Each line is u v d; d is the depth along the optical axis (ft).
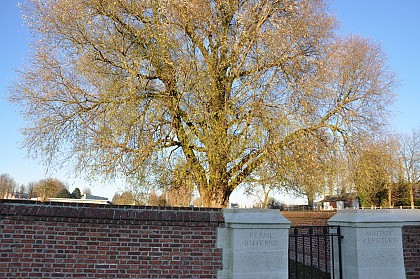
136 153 35.35
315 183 37.42
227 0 37.09
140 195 37.91
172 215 20.51
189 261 20.21
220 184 36.73
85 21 37.17
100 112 36.29
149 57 36.91
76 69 37.58
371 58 56.13
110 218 19.77
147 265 19.85
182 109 35.58
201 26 36.78
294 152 34.60
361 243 21.85
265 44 35.76
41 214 19.29
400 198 115.96
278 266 20.22
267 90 35.45
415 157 118.73
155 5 37.06
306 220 46.37
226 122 34.27
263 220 20.45
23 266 18.89
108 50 37.42
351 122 45.03
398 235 22.58
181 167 35.65
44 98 37.55
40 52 37.70
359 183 50.80
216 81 35.55
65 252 19.35
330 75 39.91
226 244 20.59
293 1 37.60
